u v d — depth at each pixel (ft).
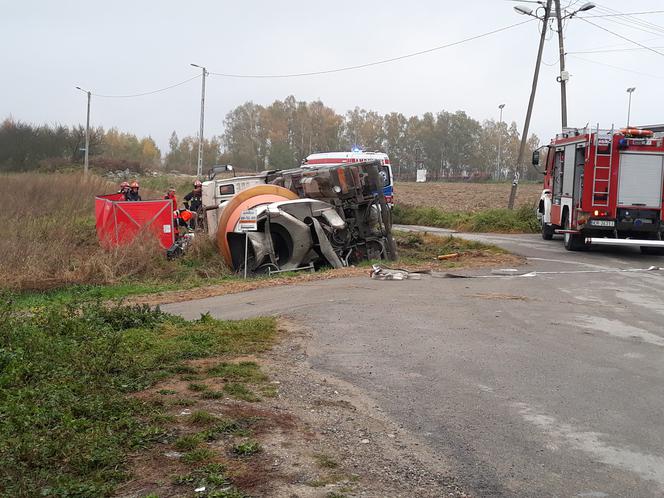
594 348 28.99
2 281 49.96
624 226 64.59
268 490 14.76
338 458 17.04
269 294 44.19
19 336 25.76
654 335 31.63
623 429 19.56
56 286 51.67
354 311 36.37
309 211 59.47
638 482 16.08
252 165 314.96
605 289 45.01
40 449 15.46
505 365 26.18
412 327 32.58
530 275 50.83
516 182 110.42
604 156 64.44
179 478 14.99
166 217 65.67
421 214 112.37
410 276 49.70
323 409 20.93
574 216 67.36
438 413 20.85
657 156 64.34
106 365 22.85
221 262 61.98
